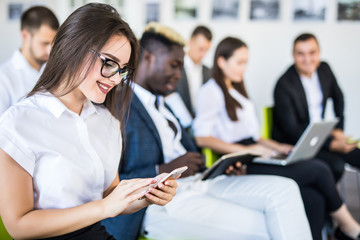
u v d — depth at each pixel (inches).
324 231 114.8
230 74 117.0
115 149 59.9
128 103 61.7
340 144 140.0
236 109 116.3
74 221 48.8
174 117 93.0
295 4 203.8
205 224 76.5
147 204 59.1
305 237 78.0
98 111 59.9
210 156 114.0
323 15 201.3
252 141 122.0
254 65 213.0
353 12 197.6
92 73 49.9
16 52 105.7
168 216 77.7
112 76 50.4
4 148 46.6
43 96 51.5
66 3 219.9
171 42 84.1
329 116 205.9
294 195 79.6
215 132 116.9
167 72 84.9
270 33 208.4
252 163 112.4
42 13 102.1
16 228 47.2
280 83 139.3
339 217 109.9
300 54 140.2
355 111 203.0
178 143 91.2
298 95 137.5
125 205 48.9
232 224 76.8
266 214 79.5
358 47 199.0
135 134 77.2
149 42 84.2
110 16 50.8
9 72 104.1
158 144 80.6
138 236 75.2
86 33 49.3
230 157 80.2
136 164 76.9
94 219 49.2
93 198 55.9
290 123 136.1
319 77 150.3
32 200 49.1
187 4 214.7
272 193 79.7
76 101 54.3
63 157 50.9
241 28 211.5
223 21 212.5
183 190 83.6
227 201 82.7
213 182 88.0
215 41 215.2
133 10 216.8
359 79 201.0
